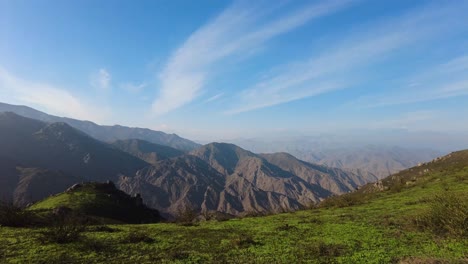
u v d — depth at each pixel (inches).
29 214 1050.7
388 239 695.1
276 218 1230.9
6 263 542.9
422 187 1584.6
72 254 604.4
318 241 721.0
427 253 574.6
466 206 673.6
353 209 1285.7
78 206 1973.4
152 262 568.4
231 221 1208.2
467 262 499.2
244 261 573.6
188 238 789.9
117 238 759.1
